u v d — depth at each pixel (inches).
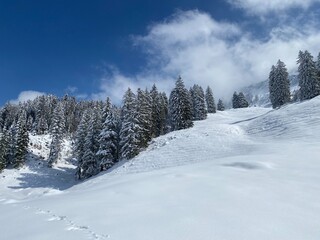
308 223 330.6
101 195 494.9
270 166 697.0
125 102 2042.3
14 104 4936.0
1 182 2282.2
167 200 428.1
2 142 2529.5
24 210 436.1
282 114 1793.8
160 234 290.8
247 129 1825.8
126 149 1919.3
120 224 323.3
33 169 2605.8
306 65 2546.8
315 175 598.5
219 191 473.1
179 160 1497.3
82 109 4884.4
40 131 3939.5
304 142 1189.1
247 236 286.4
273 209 378.0
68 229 314.5
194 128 2148.1
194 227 307.9
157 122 2738.7
